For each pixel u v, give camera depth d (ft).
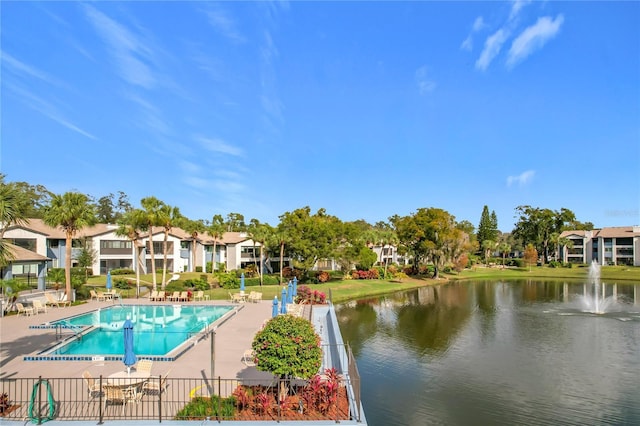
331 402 39.22
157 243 209.46
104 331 78.64
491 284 236.63
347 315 130.00
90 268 184.34
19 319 85.76
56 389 43.50
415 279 243.40
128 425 34.40
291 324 40.14
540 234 360.48
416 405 58.44
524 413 55.88
